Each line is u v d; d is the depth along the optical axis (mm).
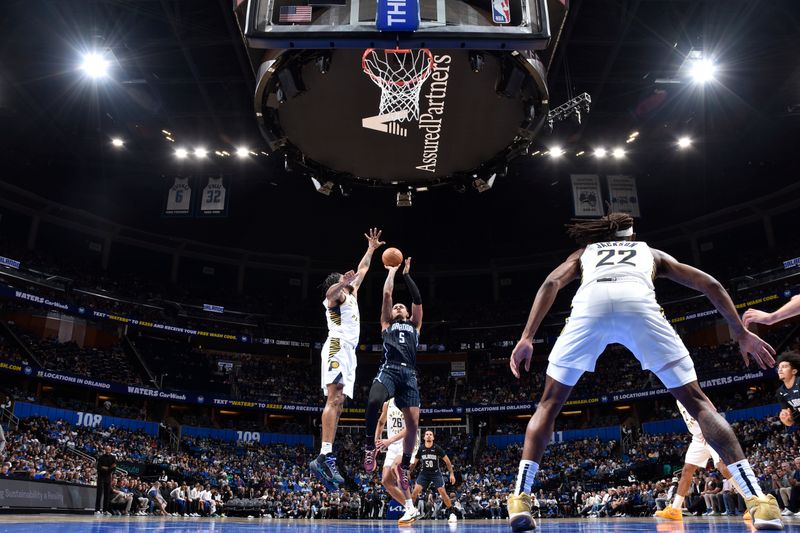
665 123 31906
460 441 41688
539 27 7930
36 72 27797
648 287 3578
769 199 41031
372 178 13406
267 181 39000
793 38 24875
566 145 32969
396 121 11633
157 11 24047
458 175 13258
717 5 23562
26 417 30016
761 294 38281
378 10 7852
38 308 39094
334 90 10984
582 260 3809
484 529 5250
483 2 8367
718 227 44219
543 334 47000
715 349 38750
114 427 33781
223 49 26594
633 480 27688
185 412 41750
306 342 47125
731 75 27766
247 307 48188
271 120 11578
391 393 6566
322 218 45281
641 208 42875
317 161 12766
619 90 29828
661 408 38562
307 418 44625
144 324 41281
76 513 15781
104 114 31891
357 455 39781
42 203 40844
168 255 48375
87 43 25969
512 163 35719
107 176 38312
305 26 7918
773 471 17594
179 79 28500
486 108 11391
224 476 31188
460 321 49219
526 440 3674
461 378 47156
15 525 5098
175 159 36219
